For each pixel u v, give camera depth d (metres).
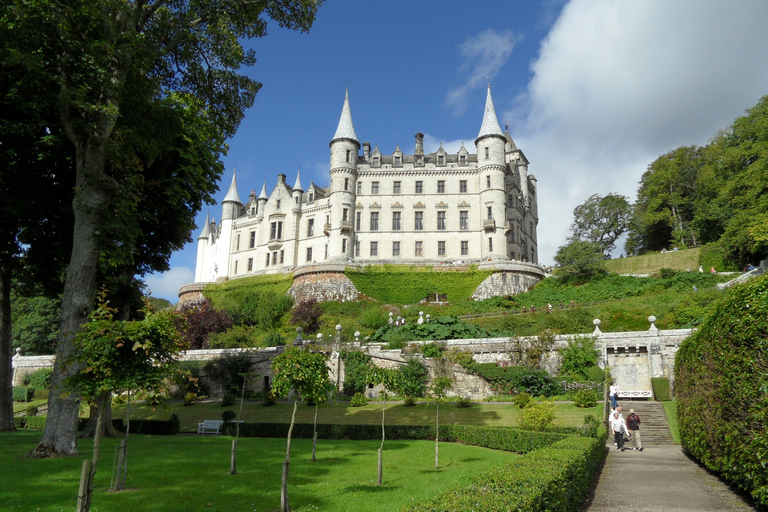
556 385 28.17
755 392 8.98
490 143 64.75
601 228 73.69
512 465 9.05
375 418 25.97
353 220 65.44
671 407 23.59
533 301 49.84
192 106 22.30
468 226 64.31
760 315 9.17
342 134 66.88
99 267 18.75
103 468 14.00
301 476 13.16
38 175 19.39
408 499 10.44
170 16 19.95
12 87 17.09
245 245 76.56
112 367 9.62
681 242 62.25
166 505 10.10
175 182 21.92
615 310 38.12
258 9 20.20
